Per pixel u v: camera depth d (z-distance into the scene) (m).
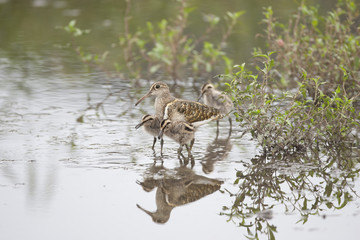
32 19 27.61
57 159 11.88
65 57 22.27
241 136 13.88
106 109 16.27
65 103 16.78
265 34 23.62
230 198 9.94
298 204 9.61
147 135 13.98
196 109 14.12
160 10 28.38
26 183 10.42
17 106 16.34
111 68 20.69
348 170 11.24
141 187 10.36
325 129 12.88
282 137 12.39
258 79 18.45
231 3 29.59
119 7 29.55
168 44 20.27
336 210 9.29
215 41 23.41
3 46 23.67
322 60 17.23
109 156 12.20
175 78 19.67
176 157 12.24
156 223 8.88
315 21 17.17
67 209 9.30
